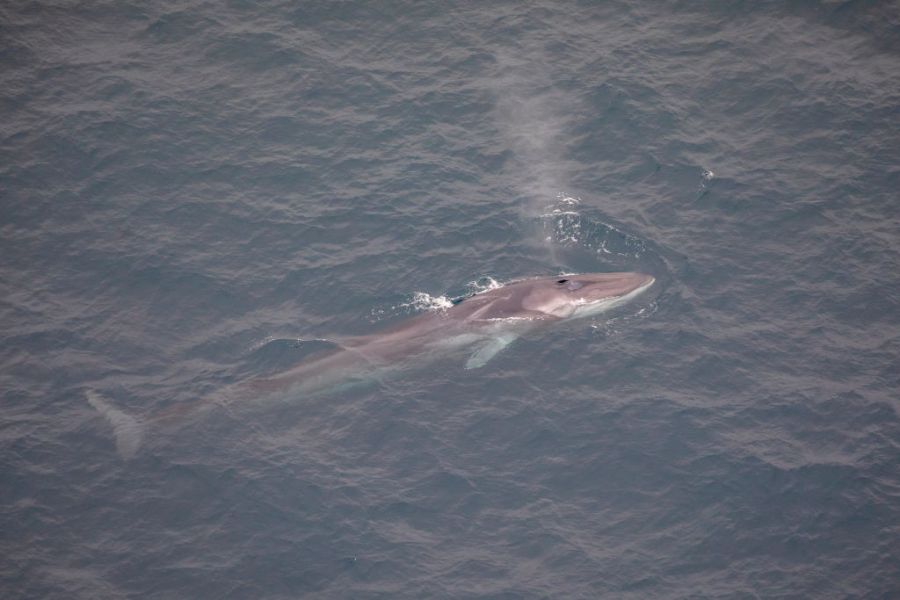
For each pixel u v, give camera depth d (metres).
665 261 179.00
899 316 170.75
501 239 183.00
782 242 182.75
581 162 197.38
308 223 186.50
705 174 194.38
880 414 156.75
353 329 168.88
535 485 149.25
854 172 194.12
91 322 170.25
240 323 170.62
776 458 151.75
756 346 166.50
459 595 136.75
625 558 141.00
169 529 143.75
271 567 139.88
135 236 184.25
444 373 162.75
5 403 157.12
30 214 186.38
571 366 163.88
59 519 143.75
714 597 136.50
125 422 155.62
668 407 158.12
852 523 144.38
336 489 148.50
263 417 157.38
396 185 192.62
